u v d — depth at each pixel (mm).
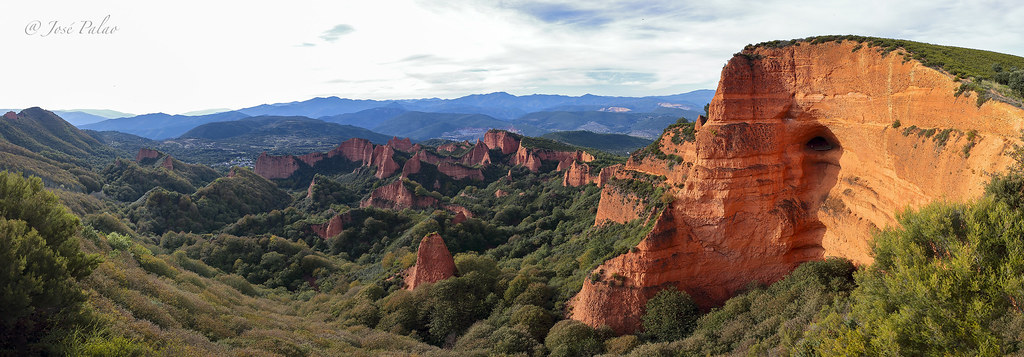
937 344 16219
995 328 15266
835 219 32906
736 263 36031
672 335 32938
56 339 18297
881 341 17109
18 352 16938
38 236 18859
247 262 74250
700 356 28453
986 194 19125
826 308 25906
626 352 31812
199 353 23312
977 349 15398
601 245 49781
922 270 17516
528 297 42469
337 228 91562
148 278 36688
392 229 92562
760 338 27547
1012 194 18250
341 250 87375
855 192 31234
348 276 68438
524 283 44750
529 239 76625
